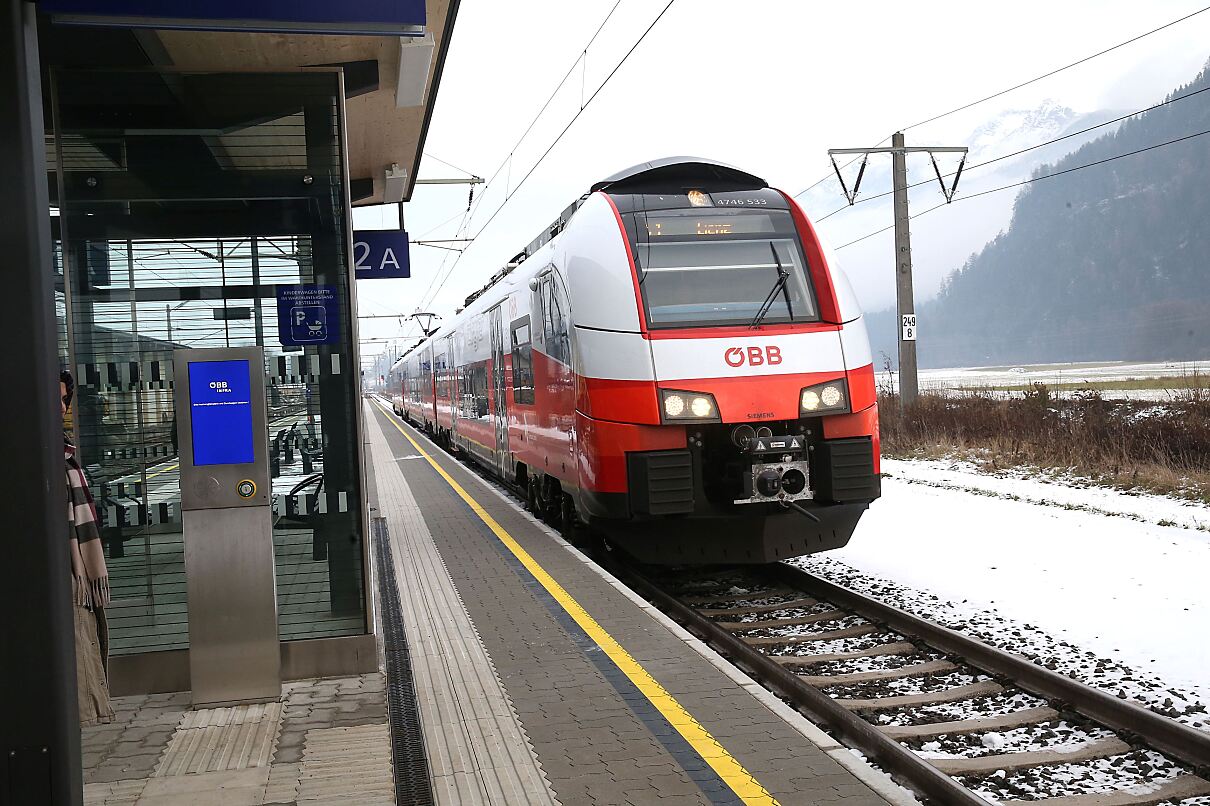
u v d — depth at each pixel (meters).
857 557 10.43
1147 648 6.70
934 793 4.55
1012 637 7.14
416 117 8.38
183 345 5.96
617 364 8.45
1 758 2.74
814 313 8.85
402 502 15.04
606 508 8.47
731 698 5.30
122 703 5.56
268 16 3.80
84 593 4.44
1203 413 16.67
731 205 9.29
